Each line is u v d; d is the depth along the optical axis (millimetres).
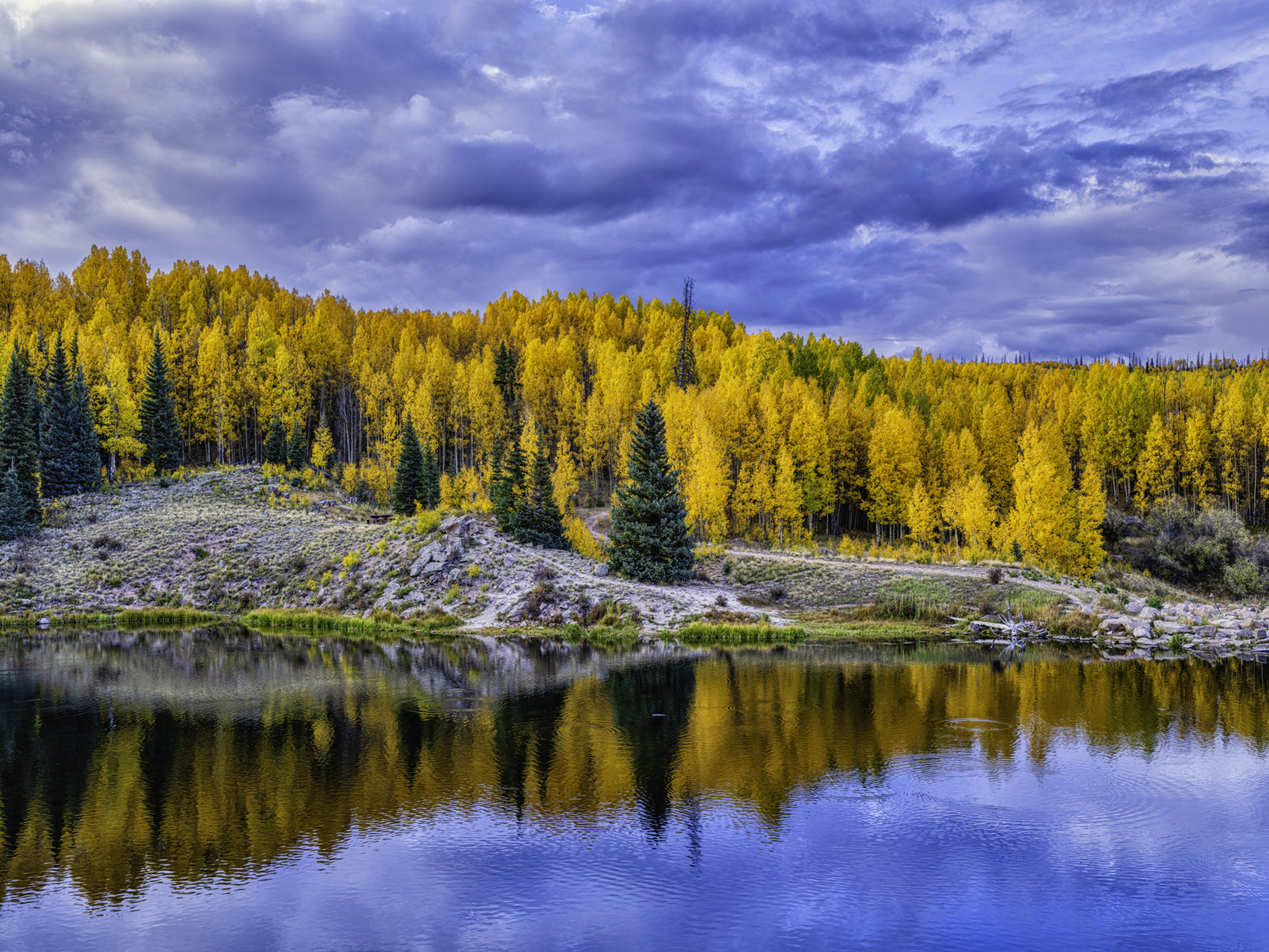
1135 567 85438
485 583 57250
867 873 17391
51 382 87625
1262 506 102688
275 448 100562
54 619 55938
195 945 14578
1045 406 132250
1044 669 38688
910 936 14953
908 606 54125
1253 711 30422
